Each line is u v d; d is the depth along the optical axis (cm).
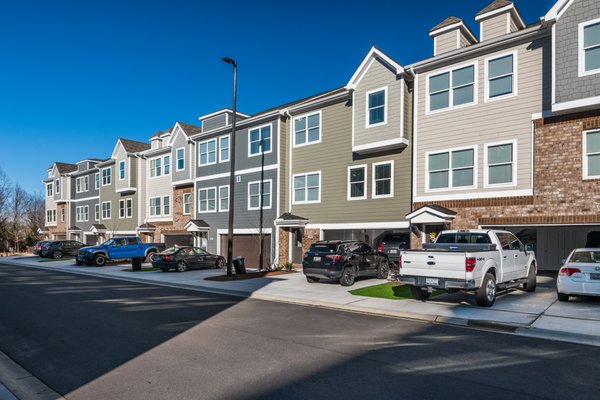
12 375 586
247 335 805
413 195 1725
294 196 2312
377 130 1856
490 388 527
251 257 2495
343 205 2059
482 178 1538
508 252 1148
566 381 551
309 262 1548
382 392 515
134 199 3678
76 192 4762
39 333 823
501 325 859
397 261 1788
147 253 2786
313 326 887
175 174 3147
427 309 1035
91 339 775
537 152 1412
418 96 1738
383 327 878
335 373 584
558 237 1884
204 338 781
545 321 877
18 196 5766
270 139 2403
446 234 1216
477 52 1571
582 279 1042
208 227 2775
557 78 1326
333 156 2128
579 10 1298
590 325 841
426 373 583
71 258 3450
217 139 2769
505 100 1502
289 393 513
